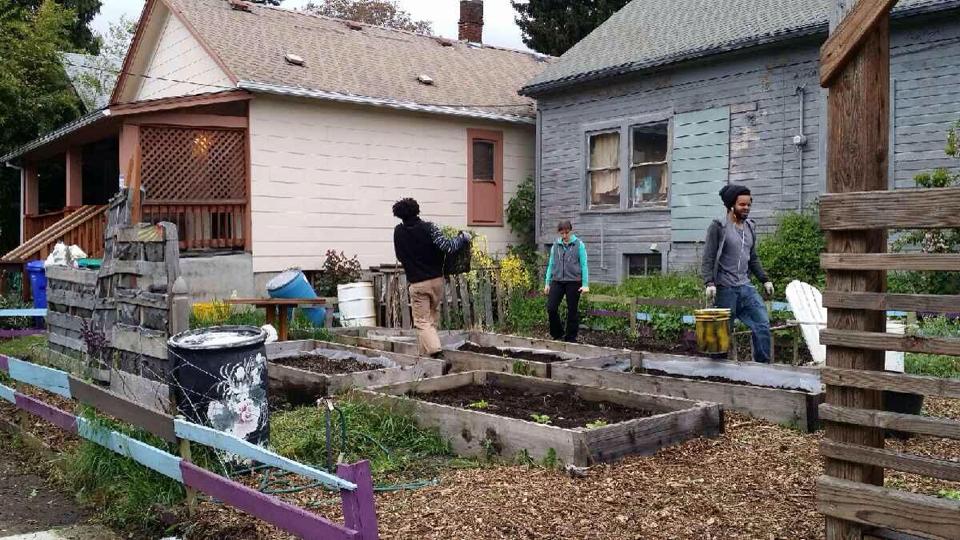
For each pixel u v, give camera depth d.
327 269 14.11
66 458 5.42
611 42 16.45
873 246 3.12
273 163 14.02
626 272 15.31
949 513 2.79
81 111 21.25
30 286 13.84
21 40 19.91
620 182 15.18
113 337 6.67
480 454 5.48
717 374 7.57
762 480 4.71
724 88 13.44
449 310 12.49
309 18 18.23
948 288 9.90
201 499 4.67
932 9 10.58
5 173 20.14
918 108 11.13
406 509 4.32
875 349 3.03
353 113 15.09
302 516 3.41
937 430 2.84
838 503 3.10
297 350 9.50
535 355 9.41
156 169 12.83
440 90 16.94
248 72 14.02
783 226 12.03
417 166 16.05
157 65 17.42
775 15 13.44
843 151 3.15
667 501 4.35
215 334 5.42
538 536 3.89
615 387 7.30
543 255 16.33
